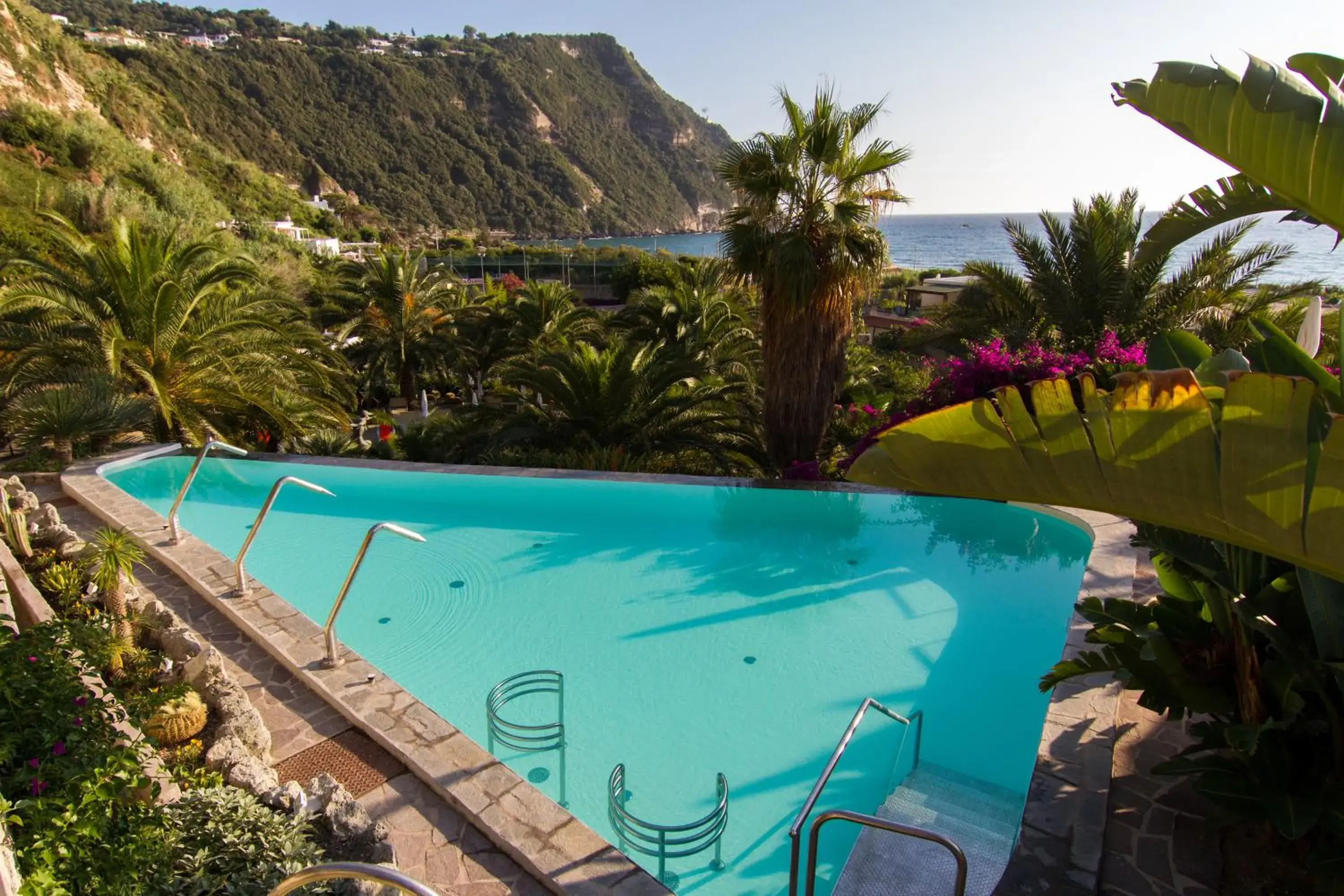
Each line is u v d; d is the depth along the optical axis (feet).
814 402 39.52
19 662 12.68
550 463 41.29
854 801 16.17
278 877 10.82
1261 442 5.51
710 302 78.02
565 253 198.29
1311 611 9.91
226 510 33.47
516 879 12.39
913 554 28.30
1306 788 10.64
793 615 23.89
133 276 43.01
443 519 32.48
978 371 31.96
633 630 23.29
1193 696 11.48
